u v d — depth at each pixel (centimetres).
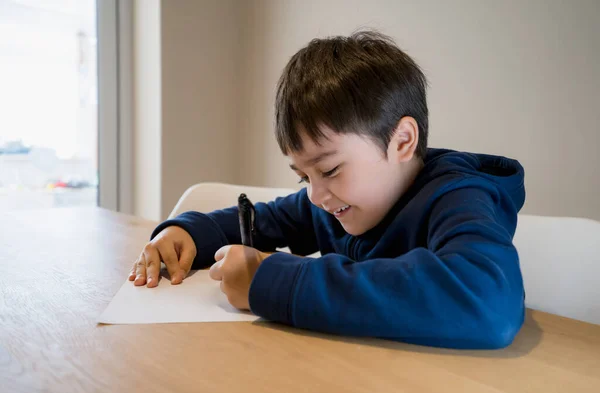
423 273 47
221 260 58
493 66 135
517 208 70
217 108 210
